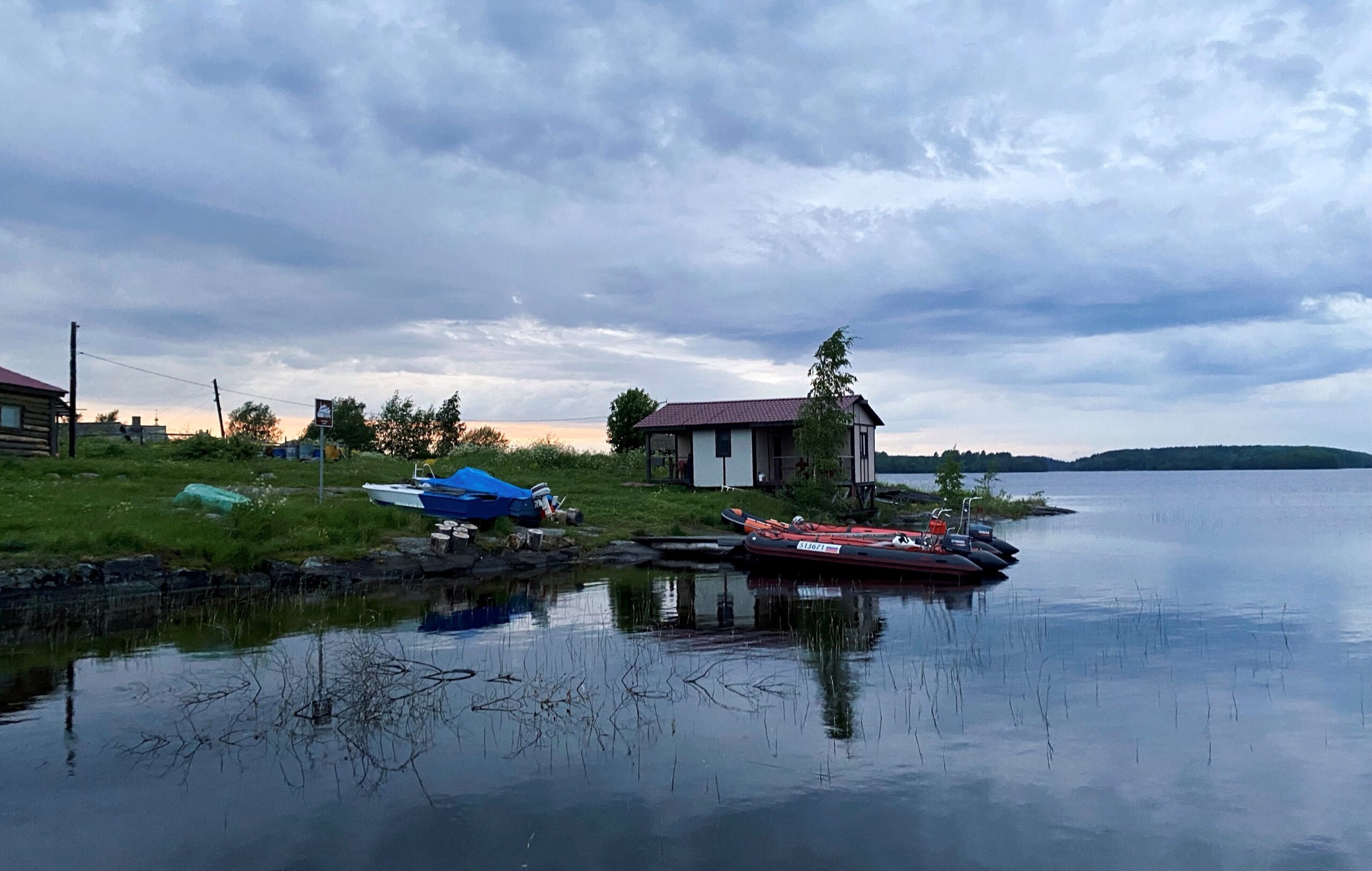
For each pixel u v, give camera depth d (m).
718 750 7.41
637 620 13.27
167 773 6.80
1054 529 33.16
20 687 9.06
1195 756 7.37
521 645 11.33
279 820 6.01
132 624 12.27
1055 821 6.07
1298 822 6.09
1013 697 9.05
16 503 16.72
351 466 33.78
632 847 5.65
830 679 9.76
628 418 48.94
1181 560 22.19
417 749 7.37
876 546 19.11
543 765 7.04
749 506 28.00
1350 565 20.59
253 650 10.71
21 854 5.52
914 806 6.31
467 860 5.47
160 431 50.03
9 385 25.73
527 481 31.88
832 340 29.64
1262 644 11.70
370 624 12.56
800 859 5.50
